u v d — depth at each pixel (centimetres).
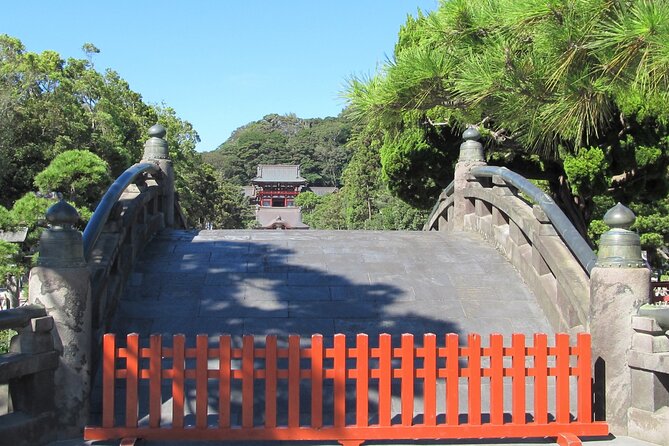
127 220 646
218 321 582
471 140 957
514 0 530
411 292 649
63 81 2523
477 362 434
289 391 421
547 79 529
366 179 3956
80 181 1571
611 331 458
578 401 445
